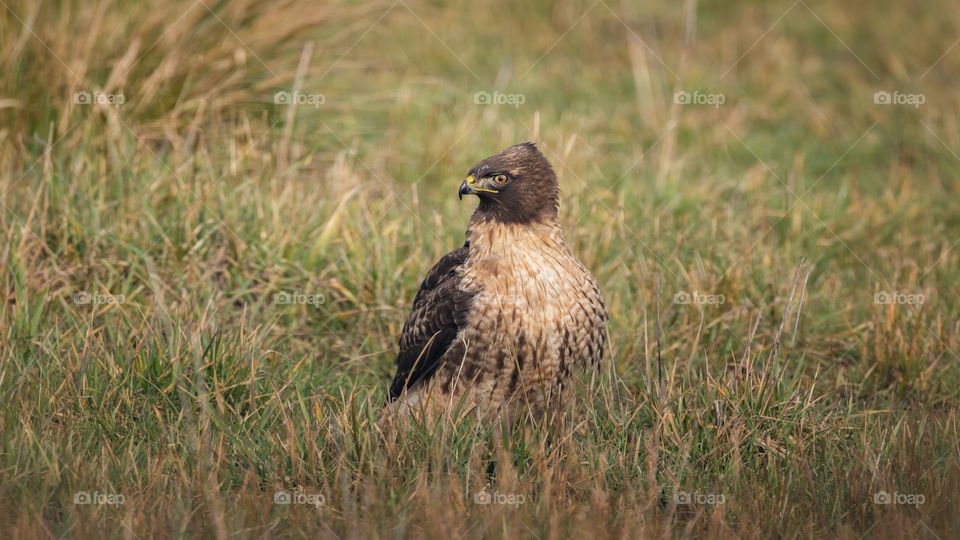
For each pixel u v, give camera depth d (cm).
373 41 1842
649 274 1158
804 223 1334
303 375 975
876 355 1062
